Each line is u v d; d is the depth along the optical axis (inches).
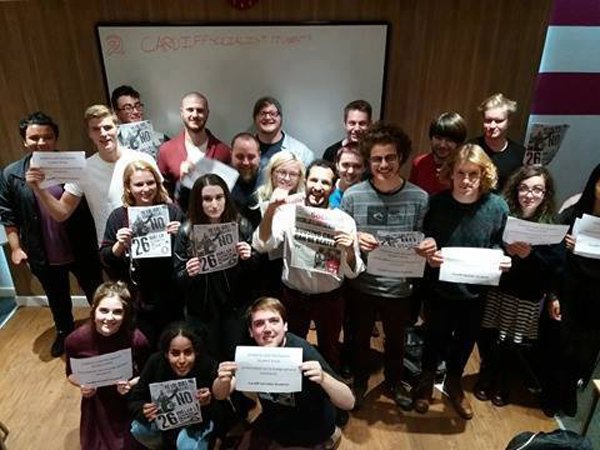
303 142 129.5
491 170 87.6
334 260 89.7
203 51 118.8
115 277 101.0
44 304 142.1
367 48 118.5
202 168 108.0
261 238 92.3
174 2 114.7
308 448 85.1
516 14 115.3
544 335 108.3
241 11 115.6
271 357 75.3
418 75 121.8
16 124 123.6
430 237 93.4
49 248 114.7
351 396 78.6
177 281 93.7
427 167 114.3
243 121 126.8
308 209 87.8
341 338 126.3
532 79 121.7
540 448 68.2
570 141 131.5
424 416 105.4
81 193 105.7
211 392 86.7
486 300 101.5
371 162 88.3
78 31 116.0
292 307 97.2
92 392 86.0
